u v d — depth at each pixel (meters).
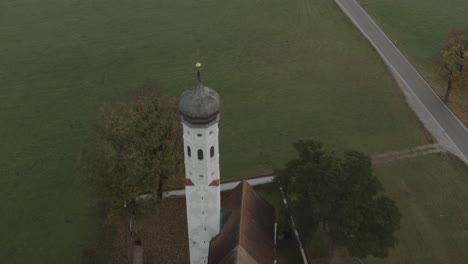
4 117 86.62
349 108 88.44
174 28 118.88
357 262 58.94
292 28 118.12
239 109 88.81
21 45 111.25
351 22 119.25
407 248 60.84
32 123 85.12
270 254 52.50
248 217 52.44
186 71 101.56
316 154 54.88
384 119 85.19
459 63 81.44
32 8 128.25
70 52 108.75
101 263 59.19
